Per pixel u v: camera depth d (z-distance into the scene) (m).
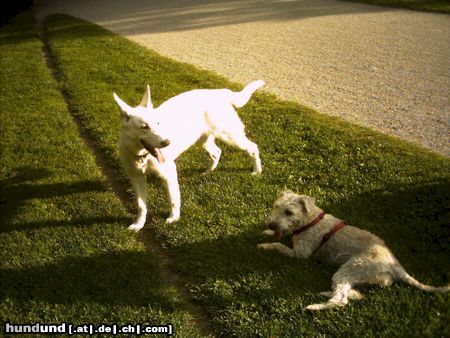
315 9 9.56
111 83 5.43
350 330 2.18
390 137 3.73
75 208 3.16
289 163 3.46
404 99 4.52
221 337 2.25
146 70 5.88
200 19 9.77
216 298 2.40
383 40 6.74
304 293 2.36
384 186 3.08
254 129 3.98
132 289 2.49
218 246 2.71
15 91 5.45
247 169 3.44
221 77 5.49
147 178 3.44
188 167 3.53
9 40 8.74
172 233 2.86
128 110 2.69
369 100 4.57
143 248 2.79
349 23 8.05
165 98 4.74
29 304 2.45
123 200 3.28
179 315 2.34
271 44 7.12
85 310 2.39
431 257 2.49
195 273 2.56
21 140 4.13
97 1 14.20
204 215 2.97
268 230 2.80
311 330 2.20
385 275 2.31
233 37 7.83
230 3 11.43
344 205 2.94
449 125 3.90
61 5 13.95
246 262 2.57
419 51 6.02
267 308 2.33
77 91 5.18
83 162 3.70
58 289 2.52
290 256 2.60
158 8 11.77
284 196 2.71
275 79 5.44
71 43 7.82
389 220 2.78
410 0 9.27
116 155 3.77
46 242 2.86
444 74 5.08
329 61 5.99
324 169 3.34
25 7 13.41
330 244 2.52
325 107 4.48
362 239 2.45
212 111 3.13
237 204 3.05
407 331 2.14
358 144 3.59
